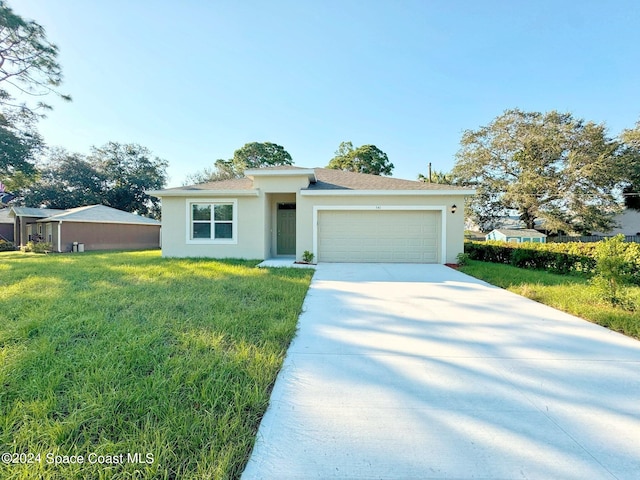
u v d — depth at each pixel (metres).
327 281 7.93
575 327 4.46
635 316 4.66
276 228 13.66
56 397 2.44
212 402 2.40
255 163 41.16
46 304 5.11
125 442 1.94
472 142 29.02
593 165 23.50
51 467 1.76
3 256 17.05
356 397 2.61
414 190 11.34
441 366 3.20
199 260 11.51
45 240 22.92
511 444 2.04
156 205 39.28
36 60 19.05
